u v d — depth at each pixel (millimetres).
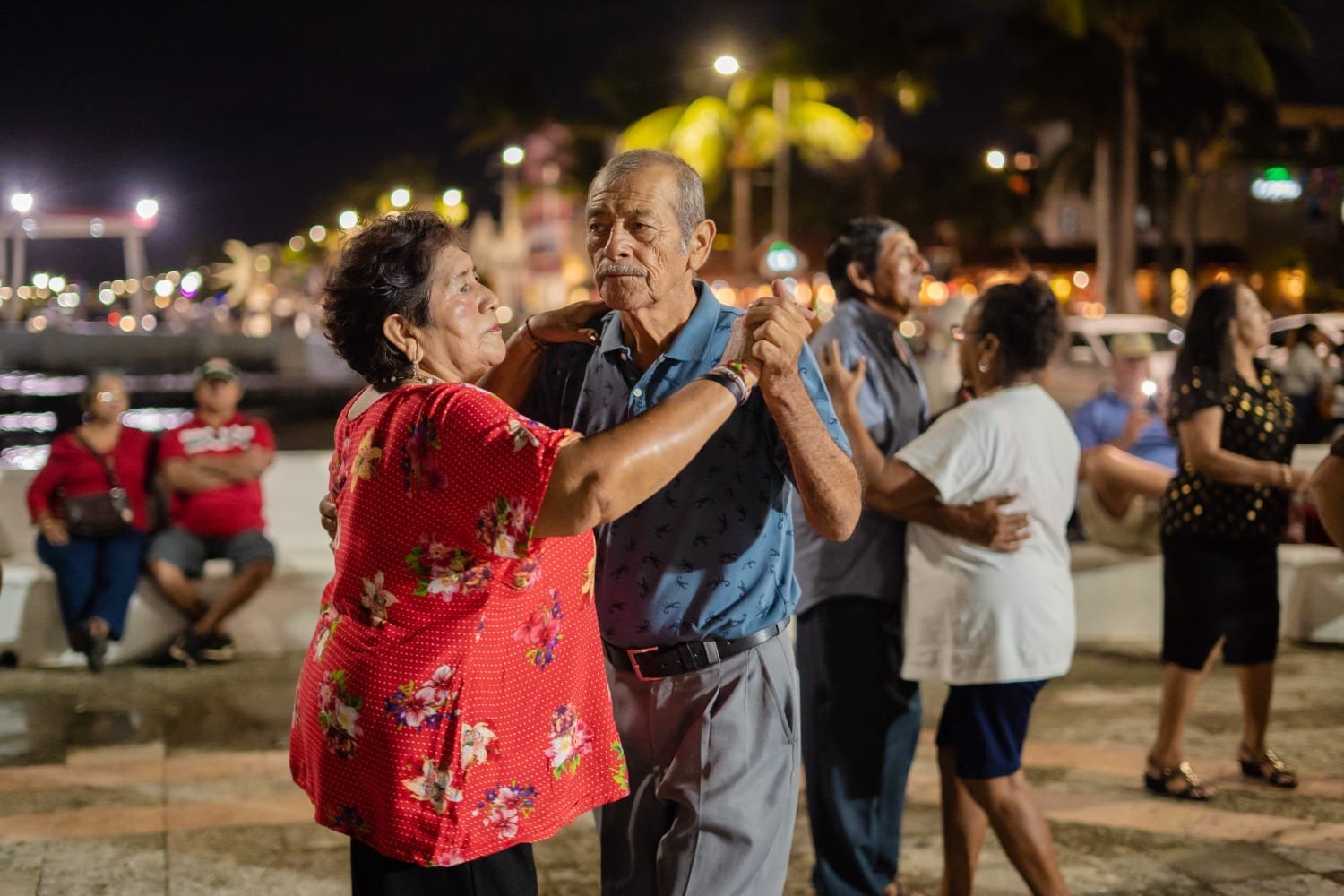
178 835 4312
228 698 6031
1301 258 39219
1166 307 42312
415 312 2197
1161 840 4270
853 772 3578
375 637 2109
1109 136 40281
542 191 62062
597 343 2803
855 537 3584
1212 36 30781
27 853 4141
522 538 2023
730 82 43031
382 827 2086
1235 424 4500
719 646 2652
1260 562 4617
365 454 2127
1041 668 3291
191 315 66438
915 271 3779
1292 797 4656
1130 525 7184
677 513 2646
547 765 2195
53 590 6656
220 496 6754
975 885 3959
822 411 2670
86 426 6555
